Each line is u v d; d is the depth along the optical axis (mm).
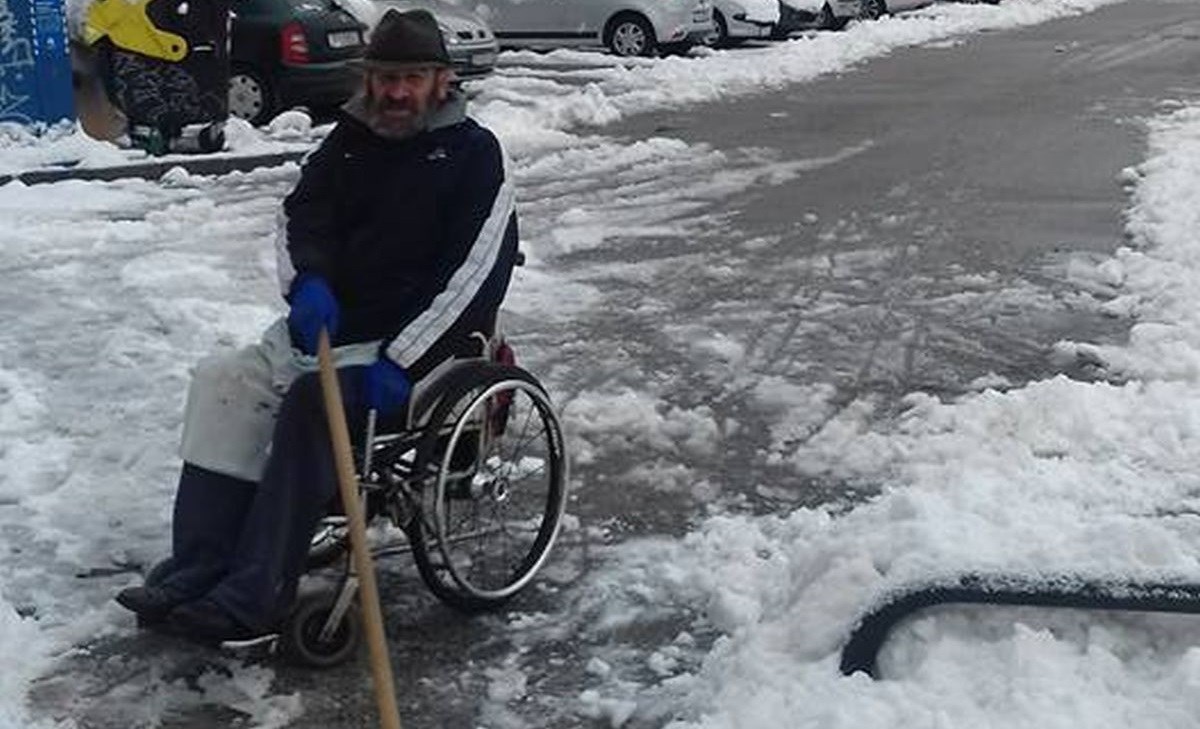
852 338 7105
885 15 26203
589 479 5461
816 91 16500
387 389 3986
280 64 12820
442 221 4238
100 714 3908
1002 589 3697
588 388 6438
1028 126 13438
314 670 4117
